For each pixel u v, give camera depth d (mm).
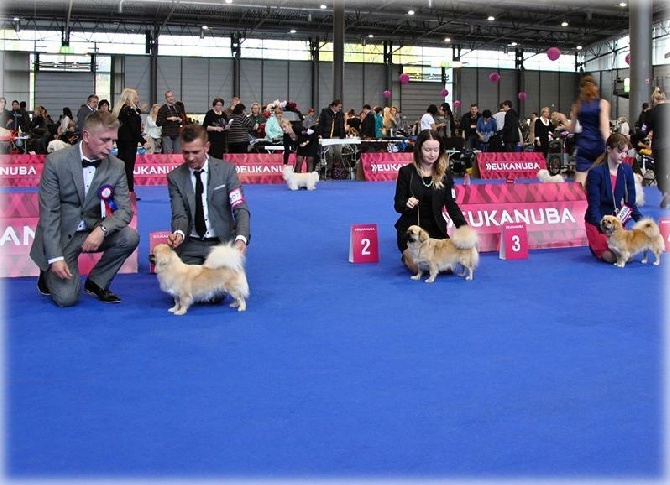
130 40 31922
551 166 17766
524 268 5809
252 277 5410
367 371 3176
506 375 3125
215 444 2369
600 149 7195
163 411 2676
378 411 2680
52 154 4418
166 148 14664
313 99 34688
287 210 10031
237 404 2752
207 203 4801
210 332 3848
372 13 30625
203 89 33094
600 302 4598
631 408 2723
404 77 24297
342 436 2438
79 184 4430
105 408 2709
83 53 27953
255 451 2312
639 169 13062
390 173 16547
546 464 2223
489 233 6672
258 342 3654
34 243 4449
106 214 4512
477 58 37938
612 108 38000
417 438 2422
